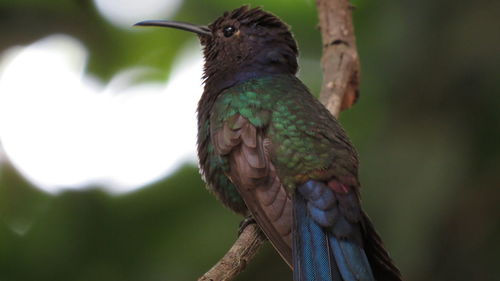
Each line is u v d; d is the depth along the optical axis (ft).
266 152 30.89
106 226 40.11
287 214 29.50
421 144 36.91
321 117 31.73
